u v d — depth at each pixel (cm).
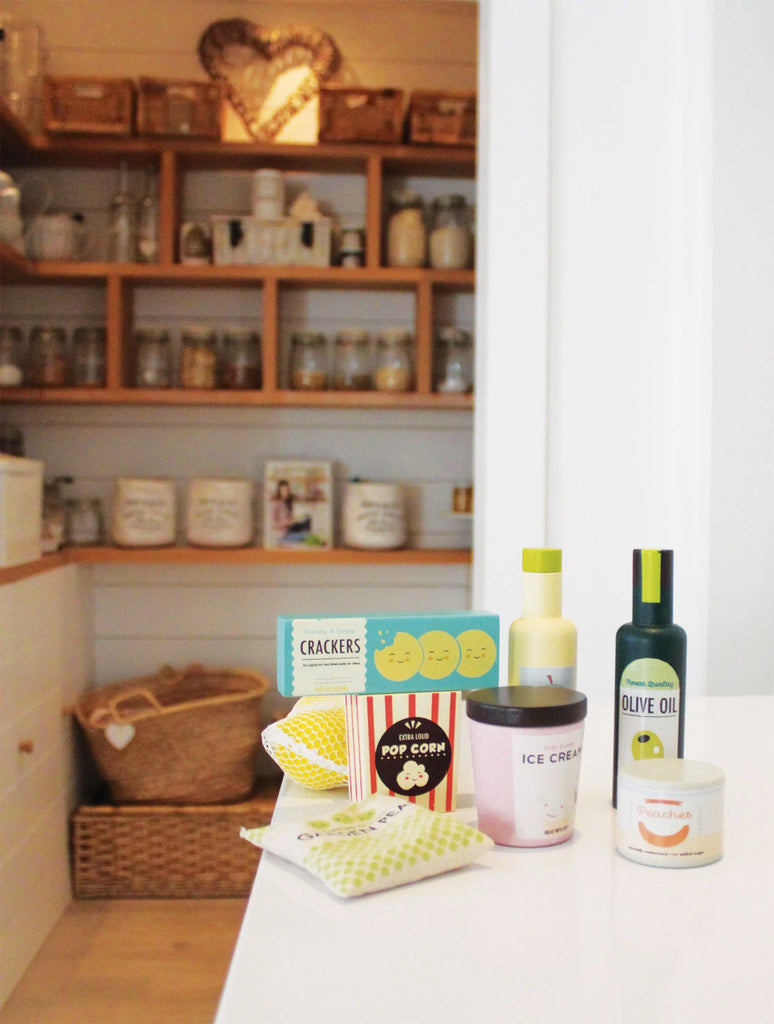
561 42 160
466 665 82
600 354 162
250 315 287
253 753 266
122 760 251
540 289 160
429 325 267
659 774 70
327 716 88
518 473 161
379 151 269
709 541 151
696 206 155
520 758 71
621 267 161
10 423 284
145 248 269
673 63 160
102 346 269
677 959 55
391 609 293
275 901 62
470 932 58
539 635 81
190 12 282
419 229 272
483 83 167
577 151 161
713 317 150
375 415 291
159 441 288
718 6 149
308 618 81
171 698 279
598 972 53
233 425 289
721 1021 48
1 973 195
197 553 264
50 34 280
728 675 152
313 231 269
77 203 285
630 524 162
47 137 263
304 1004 49
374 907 61
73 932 230
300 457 290
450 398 268
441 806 81
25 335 283
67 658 255
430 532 292
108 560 261
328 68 284
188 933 230
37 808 224
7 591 202
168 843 251
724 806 77
